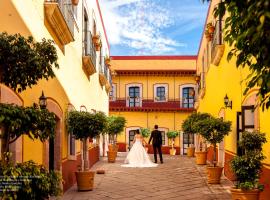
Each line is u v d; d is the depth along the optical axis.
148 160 19.02
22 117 4.48
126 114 32.22
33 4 8.16
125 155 25.75
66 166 11.45
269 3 3.18
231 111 13.45
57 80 10.37
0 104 4.48
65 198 10.09
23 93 7.21
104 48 23.98
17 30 7.12
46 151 9.14
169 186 12.07
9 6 6.72
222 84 15.59
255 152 8.27
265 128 8.89
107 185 12.32
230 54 4.60
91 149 18.19
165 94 32.81
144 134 29.81
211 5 18.34
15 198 4.16
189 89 32.75
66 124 11.56
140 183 12.72
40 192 4.69
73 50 12.84
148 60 33.28
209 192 10.90
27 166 4.62
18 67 5.05
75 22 12.99
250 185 7.95
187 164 19.19
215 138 12.57
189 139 30.92
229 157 13.51
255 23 3.55
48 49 5.51
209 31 17.50
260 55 3.98
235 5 3.83
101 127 11.70
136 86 33.09
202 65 24.94
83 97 15.22
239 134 12.08
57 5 9.11
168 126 32.03
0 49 4.94
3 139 4.64
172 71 32.50
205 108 23.45
